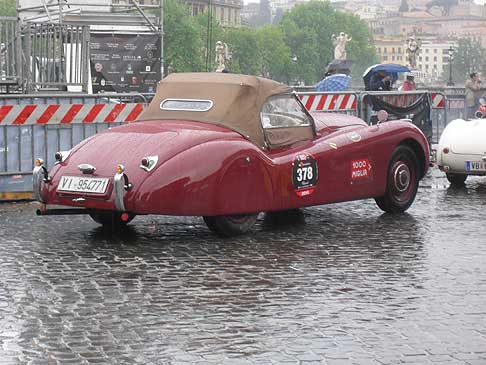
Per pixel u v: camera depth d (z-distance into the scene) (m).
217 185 11.70
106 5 27.62
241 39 176.75
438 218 13.85
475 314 8.39
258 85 12.56
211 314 8.35
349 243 11.79
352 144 13.36
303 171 12.65
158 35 27.97
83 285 9.43
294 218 13.77
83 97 16.78
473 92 28.86
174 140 11.76
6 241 11.85
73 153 12.16
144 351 7.26
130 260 10.67
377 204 14.34
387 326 7.98
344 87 26.88
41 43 18.20
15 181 16.12
